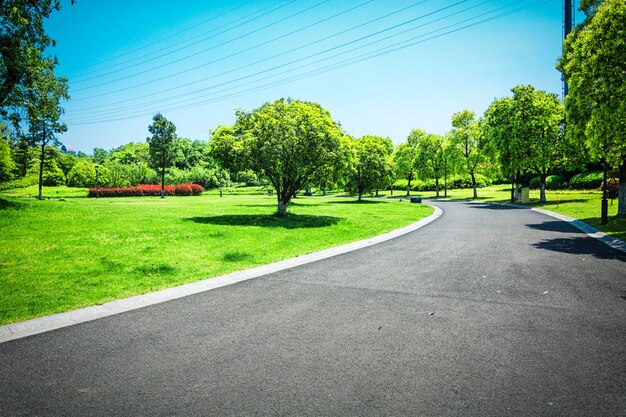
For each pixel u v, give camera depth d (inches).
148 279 293.6
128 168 2615.7
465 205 1245.1
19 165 2672.2
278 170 695.7
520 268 314.3
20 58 696.4
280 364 148.3
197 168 3193.9
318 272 316.2
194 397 125.0
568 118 658.8
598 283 260.8
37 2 713.0
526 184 1989.4
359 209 1058.7
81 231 523.8
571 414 111.9
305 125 661.9
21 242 433.7
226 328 188.7
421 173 1996.8
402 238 514.0
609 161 592.4
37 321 200.4
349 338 173.3
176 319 203.2
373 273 308.8
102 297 245.0
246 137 663.1
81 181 2928.2
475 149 1635.1
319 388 129.6
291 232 566.6
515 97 1227.2
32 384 134.6
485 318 196.7
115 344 169.9
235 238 503.8
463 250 410.3
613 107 506.6
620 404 116.6
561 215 776.9
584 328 180.1
